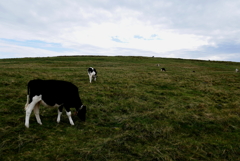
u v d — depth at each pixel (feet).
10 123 18.11
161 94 35.45
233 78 60.29
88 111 23.80
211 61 187.01
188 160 13.76
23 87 33.53
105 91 34.76
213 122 21.83
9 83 34.45
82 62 117.70
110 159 13.16
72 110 23.80
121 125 19.95
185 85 45.11
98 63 115.34
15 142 14.61
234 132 19.48
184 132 19.03
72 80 44.19
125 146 15.03
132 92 34.58
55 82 18.74
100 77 52.75
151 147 15.03
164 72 77.92
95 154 13.48
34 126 17.87
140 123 20.03
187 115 23.36
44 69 68.08
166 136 17.63
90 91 33.96
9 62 108.68
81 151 13.73
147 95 32.83
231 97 34.91
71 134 16.88
